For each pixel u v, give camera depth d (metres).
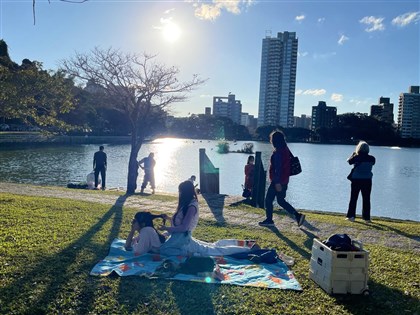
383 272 5.97
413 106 157.12
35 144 64.00
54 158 42.97
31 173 29.72
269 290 5.10
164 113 21.30
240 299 4.81
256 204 13.89
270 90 174.38
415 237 8.77
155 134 114.06
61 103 12.70
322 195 25.17
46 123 12.30
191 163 43.94
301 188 28.02
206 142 115.88
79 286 5.00
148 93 19.06
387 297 5.06
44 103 12.20
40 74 11.87
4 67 11.68
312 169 43.53
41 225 7.94
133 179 18.16
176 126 144.25
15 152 49.34
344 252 5.04
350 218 10.86
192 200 6.27
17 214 8.90
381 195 26.58
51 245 6.52
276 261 6.10
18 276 5.25
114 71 18.56
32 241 6.73
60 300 4.65
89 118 68.69
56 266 5.61
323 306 4.75
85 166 36.00
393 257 6.80
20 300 4.60
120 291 4.91
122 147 71.94
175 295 4.86
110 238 7.16
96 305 4.57
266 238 7.89
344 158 62.94
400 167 52.16
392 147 145.62
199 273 5.50
